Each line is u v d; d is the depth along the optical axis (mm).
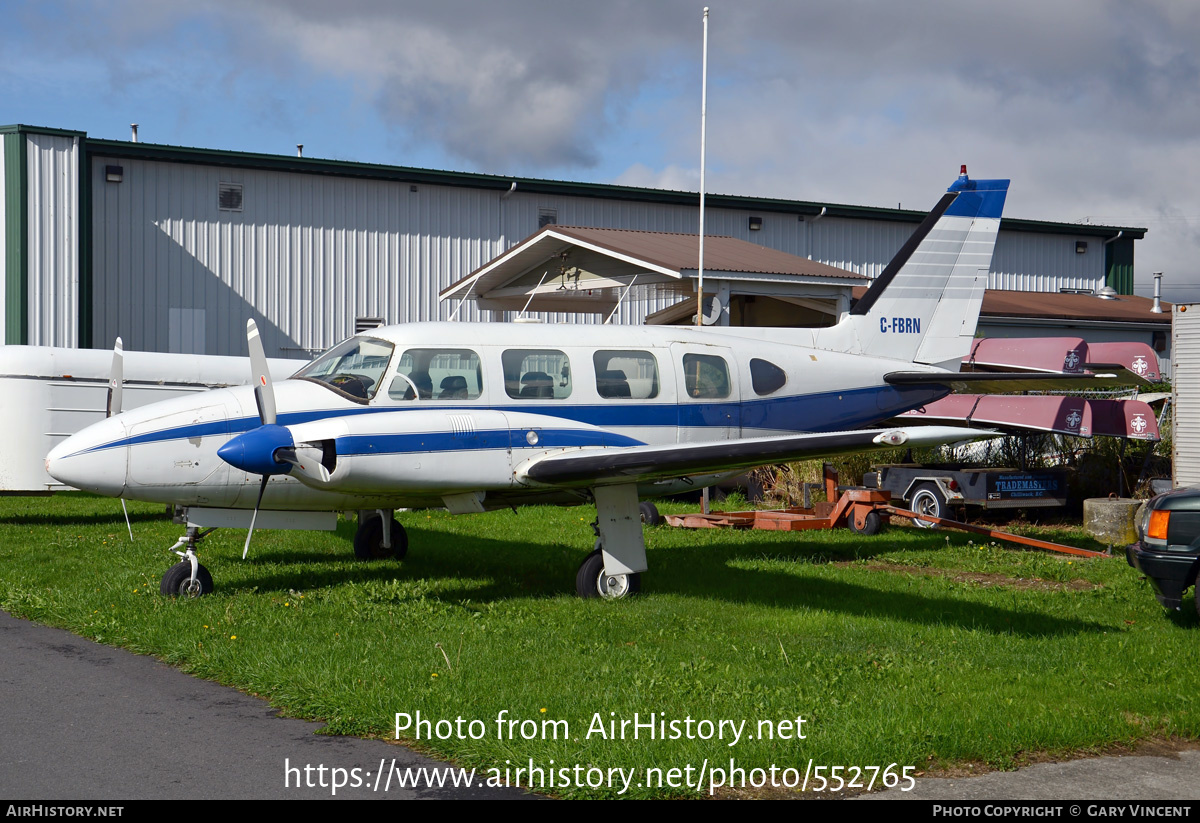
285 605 7992
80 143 19844
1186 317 12977
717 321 17406
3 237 19281
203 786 4469
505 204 25547
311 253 23438
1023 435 13312
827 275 18250
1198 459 12828
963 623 7766
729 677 6133
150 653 6734
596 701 5590
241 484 8523
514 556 10898
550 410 9336
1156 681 6148
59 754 4848
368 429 7801
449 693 5652
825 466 14172
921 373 11359
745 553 11273
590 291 20156
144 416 8391
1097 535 12117
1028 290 31984
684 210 27547
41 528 12938
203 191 22391
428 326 9195
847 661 6504
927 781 4656
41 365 13320
